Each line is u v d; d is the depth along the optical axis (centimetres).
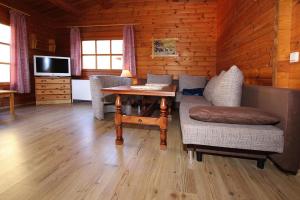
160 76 538
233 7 353
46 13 586
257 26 239
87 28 612
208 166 178
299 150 153
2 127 305
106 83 406
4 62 471
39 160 189
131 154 204
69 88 574
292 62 186
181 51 568
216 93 233
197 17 553
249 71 267
